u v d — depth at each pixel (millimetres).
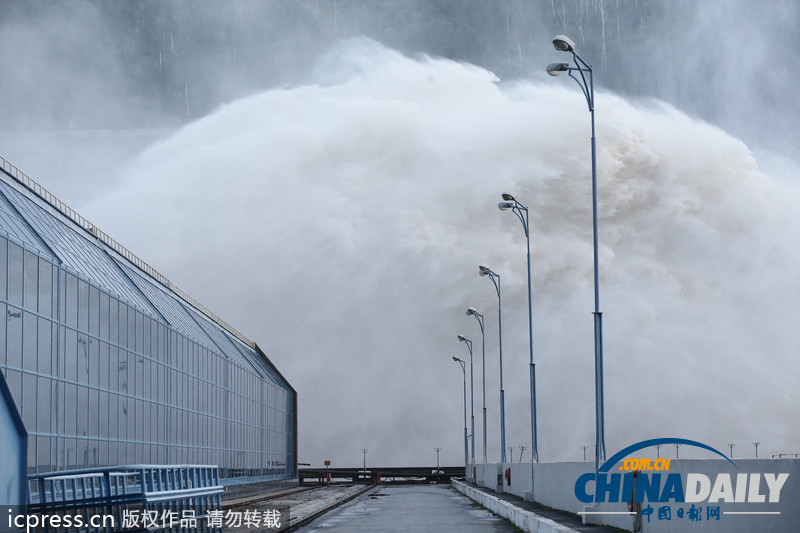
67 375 70500
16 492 58594
